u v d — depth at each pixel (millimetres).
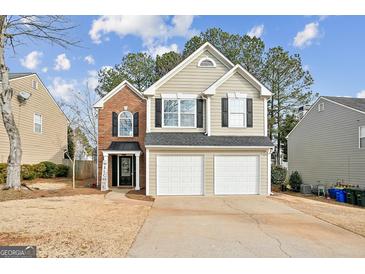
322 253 6230
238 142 15406
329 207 12578
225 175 15375
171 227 8227
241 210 11133
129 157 19312
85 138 28719
